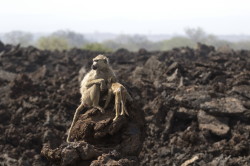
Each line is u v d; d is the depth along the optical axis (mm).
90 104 16172
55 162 15945
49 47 138125
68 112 31359
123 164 14906
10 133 28344
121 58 53344
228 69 38094
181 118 29156
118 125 15703
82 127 16203
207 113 28484
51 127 29547
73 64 47594
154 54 54844
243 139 26172
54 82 37500
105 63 16000
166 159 25562
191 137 26797
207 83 34094
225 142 26312
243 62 40062
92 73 16312
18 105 32406
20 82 34688
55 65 48125
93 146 15680
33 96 33719
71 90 35125
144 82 34094
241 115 28172
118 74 36938
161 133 28266
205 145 26297
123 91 15641
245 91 31062
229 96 30641
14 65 47312
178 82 33531
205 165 24000
